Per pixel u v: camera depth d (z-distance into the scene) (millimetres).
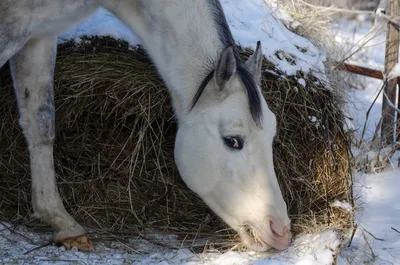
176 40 4535
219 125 4312
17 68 4902
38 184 4941
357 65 7332
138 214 5363
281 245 4215
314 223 5199
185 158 4438
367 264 4762
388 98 6922
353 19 10445
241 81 4320
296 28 6789
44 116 4941
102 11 6031
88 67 5375
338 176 5453
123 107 5344
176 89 4562
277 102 5438
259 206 4246
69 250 4863
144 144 5414
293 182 5449
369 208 5785
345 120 5820
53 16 4535
